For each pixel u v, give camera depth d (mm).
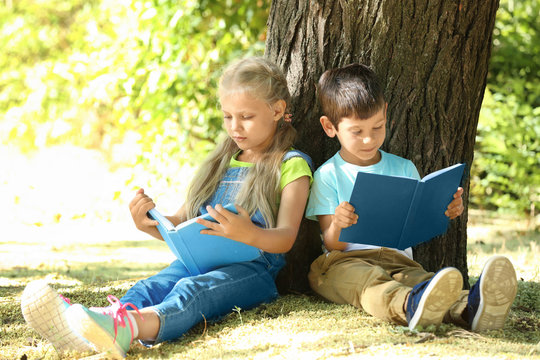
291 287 3734
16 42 13578
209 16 9250
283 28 3828
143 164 8320
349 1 3611
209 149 9289
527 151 8312
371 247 3438
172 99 8812
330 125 3457
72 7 14383
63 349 2762
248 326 2980
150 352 2730
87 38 9039
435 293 2707
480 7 3646
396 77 3635
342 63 3668
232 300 3125
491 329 2898
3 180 9758
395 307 2912
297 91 3756
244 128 3322
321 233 3580
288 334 2842
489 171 8484
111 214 8445
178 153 8711
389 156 3541
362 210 3094
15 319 3350
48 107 11727
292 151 3428
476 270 4688
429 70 3639
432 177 3066
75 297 3693
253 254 3195
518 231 7141
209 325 3074
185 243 3086
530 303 3580
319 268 3449
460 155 3771
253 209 3318
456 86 3674
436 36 3604
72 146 12844
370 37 3625
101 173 11055
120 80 8539
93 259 5543
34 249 6043
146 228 3389
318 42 3697
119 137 12852
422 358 2445
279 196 3355
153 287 3139
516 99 8727
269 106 3334
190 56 9070
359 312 3152
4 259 5430
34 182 9891
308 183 3365
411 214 3139
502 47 9586
